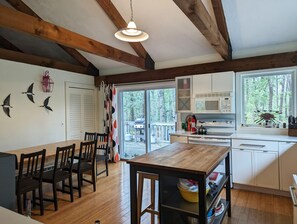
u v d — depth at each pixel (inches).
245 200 126.0
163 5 137.4
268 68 150.3
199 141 152.0
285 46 147.5
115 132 218.5
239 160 139.6
